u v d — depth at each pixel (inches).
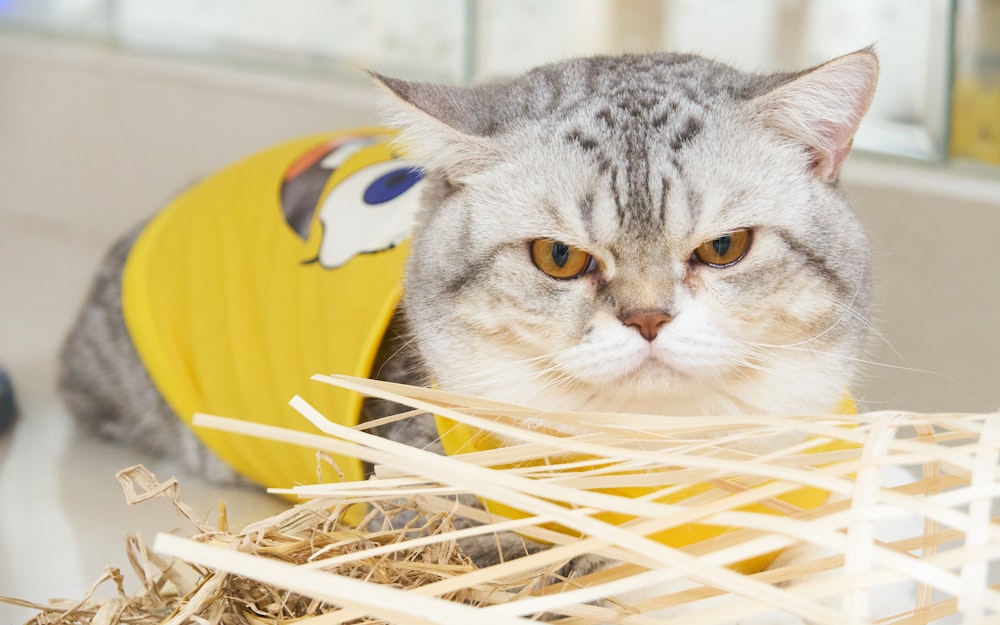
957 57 32.8
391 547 22.6
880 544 23.1
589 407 25.3
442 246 25.6
